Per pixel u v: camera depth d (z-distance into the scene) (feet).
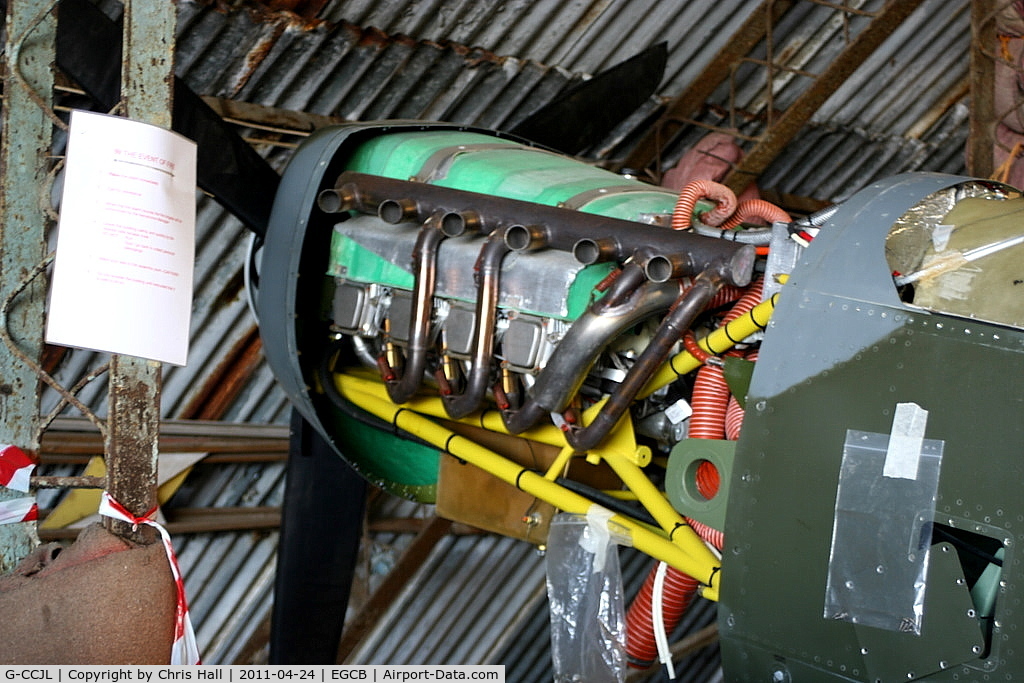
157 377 8.19
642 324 8.48
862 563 6.57
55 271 7.72
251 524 17.90
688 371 8.09
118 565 7.80
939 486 6.36
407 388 9.26
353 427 11.16
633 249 8.08
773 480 6.87
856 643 6.63
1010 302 6.33
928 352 6.46
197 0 13.60
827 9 19.04
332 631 12.09
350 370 10.82
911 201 7.08
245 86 14.99
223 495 18.10
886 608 6.51
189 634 8.18
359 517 11.99
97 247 7.85
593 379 8.68
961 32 20.99
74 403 8.32
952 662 6.36
